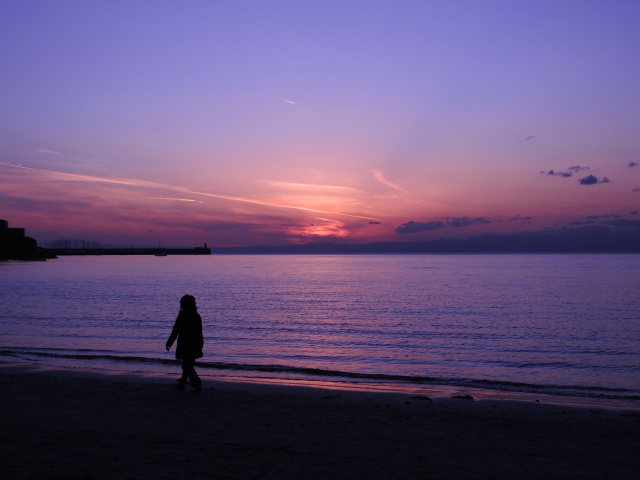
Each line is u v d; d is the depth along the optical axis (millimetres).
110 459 7504
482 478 7164
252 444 8656
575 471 7621
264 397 13359
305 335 32625
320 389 15031
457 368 22875
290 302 55750
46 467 7035
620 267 162125
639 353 26922
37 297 58875
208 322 38656
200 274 124688
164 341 29203
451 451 8625
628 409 13383
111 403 12094
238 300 58094
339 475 7047
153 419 10492
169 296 61031
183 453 7938
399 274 124562
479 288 76812
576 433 10180
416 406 12695
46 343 28016
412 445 8953
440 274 122688
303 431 9797
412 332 34281
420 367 23000
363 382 17906
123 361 21547
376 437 9484
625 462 8180
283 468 7281
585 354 26609
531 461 8125
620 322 39656
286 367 20516
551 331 34938
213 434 9320
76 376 16719
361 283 90438
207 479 6664
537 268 157250
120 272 132250
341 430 9992
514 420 11328
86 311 44438
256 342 29688
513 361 24656
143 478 6637
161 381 15969
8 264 194875
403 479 6973
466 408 12633
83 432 9203
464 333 33906
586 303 54219
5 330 32938
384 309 48844
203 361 23438
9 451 7828
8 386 14414
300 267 182000
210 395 13305
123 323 36812
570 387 18453
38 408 11430
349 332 34156
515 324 38344
